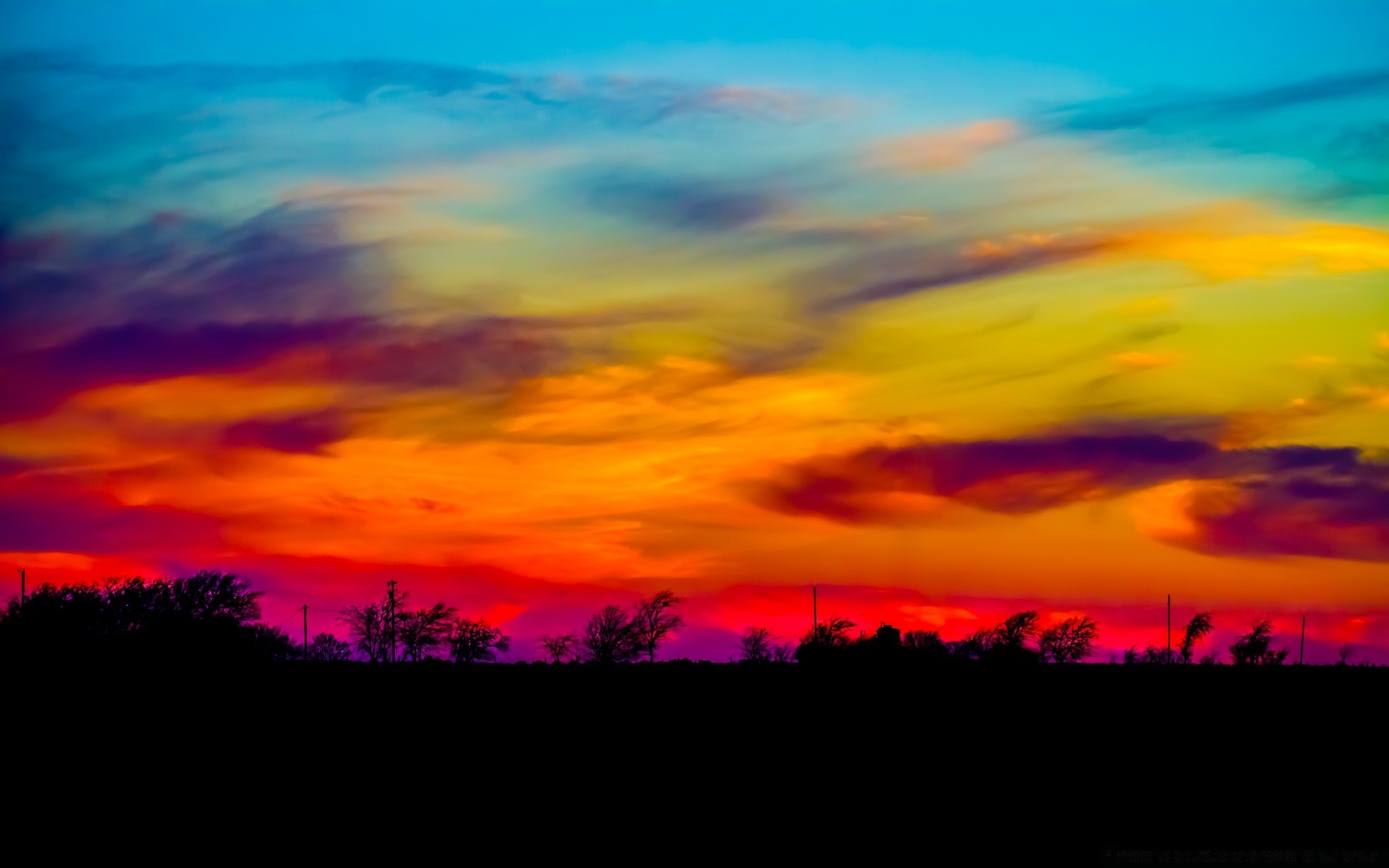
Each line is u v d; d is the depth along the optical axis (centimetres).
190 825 3566
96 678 5350
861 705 5869
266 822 3616
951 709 5769
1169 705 5944
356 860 3247
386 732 5044
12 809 3694
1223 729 5284
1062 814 3741
